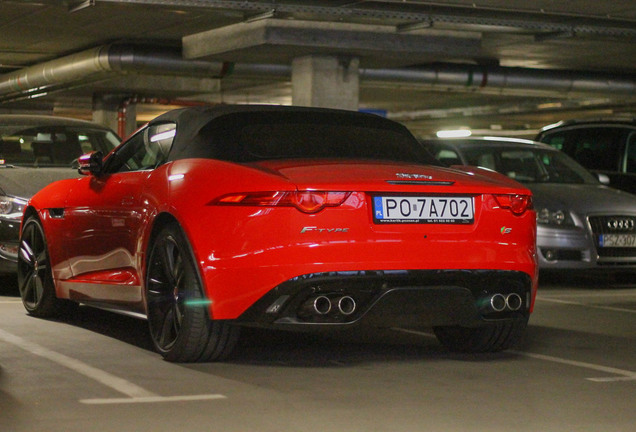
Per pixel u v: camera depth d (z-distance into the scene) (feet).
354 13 60.59
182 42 81.82
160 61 83.61
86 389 14.97
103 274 20.29
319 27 69.21
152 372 16.48
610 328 23.31
